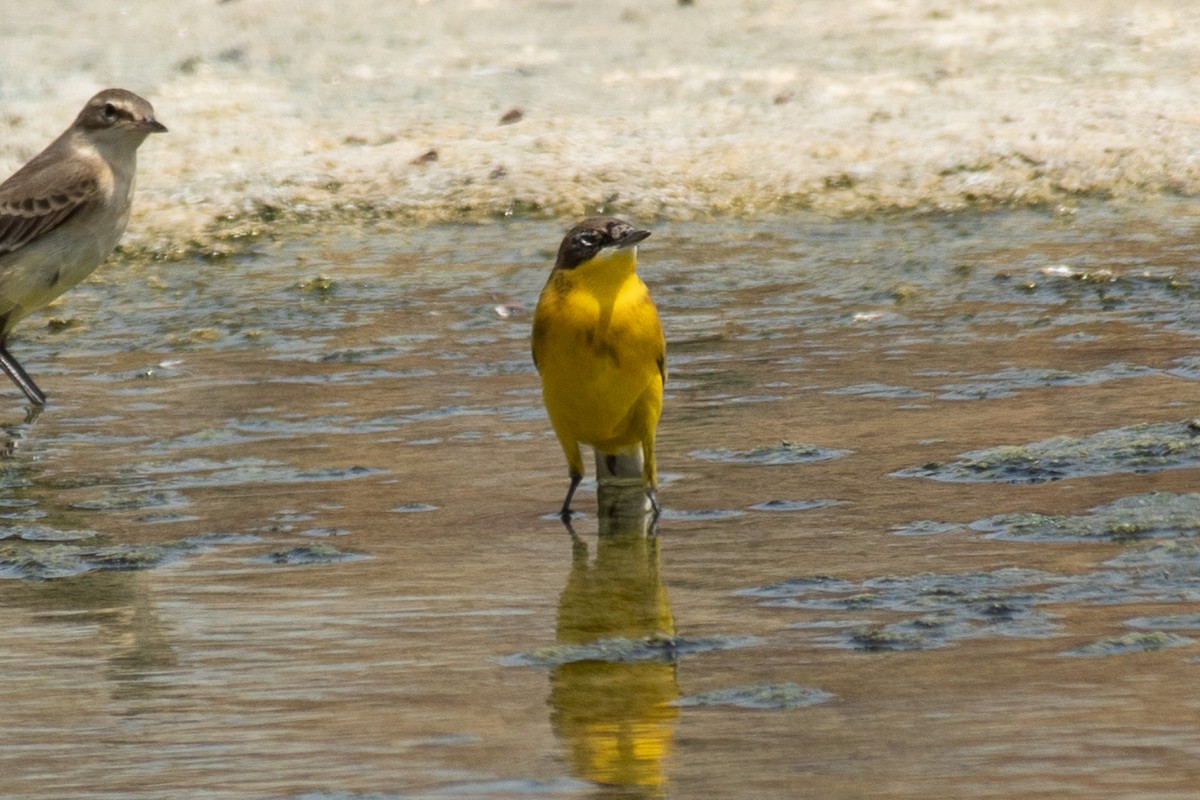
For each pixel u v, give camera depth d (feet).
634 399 32.94
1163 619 25.62
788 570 28.99
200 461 38.40
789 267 58.70
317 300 56.39
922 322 49.67
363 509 34.12
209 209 68.90
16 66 92.22
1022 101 77.56
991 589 27.37
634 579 28.91
